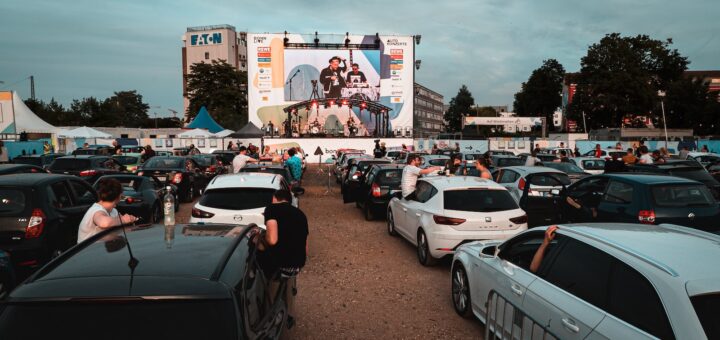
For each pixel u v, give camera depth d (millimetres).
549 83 88938
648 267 3361
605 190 8781
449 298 6906
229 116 64812
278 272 4773
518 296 4473
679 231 4230
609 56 61156
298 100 40656
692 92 62594
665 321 3029
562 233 4332
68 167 16141
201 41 111062
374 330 5738
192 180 17141
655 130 51938
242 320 2852
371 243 10484
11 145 30141
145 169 16219
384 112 41062
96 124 93938
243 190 8281
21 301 2723
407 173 10617
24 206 6668
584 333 3520
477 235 7836
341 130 41500
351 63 40688
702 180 12875
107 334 2637
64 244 7145
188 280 2912
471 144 40031
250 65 40438
